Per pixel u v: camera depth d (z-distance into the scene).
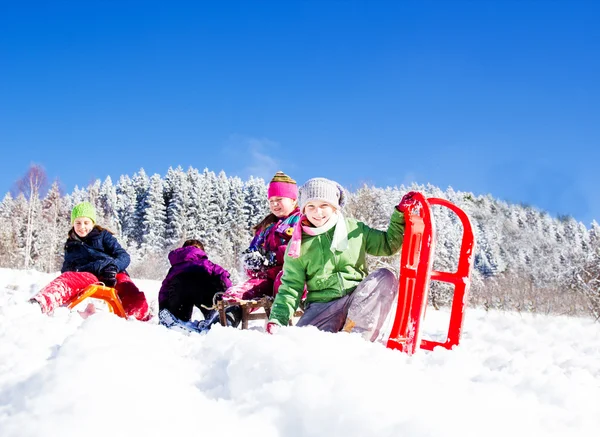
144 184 62.62
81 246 4.61
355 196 15.09
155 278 23.94
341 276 3.31
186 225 52.28
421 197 3.00
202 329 4.18
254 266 4.31
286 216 4.47
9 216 37.62
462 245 3.34
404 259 2.94
